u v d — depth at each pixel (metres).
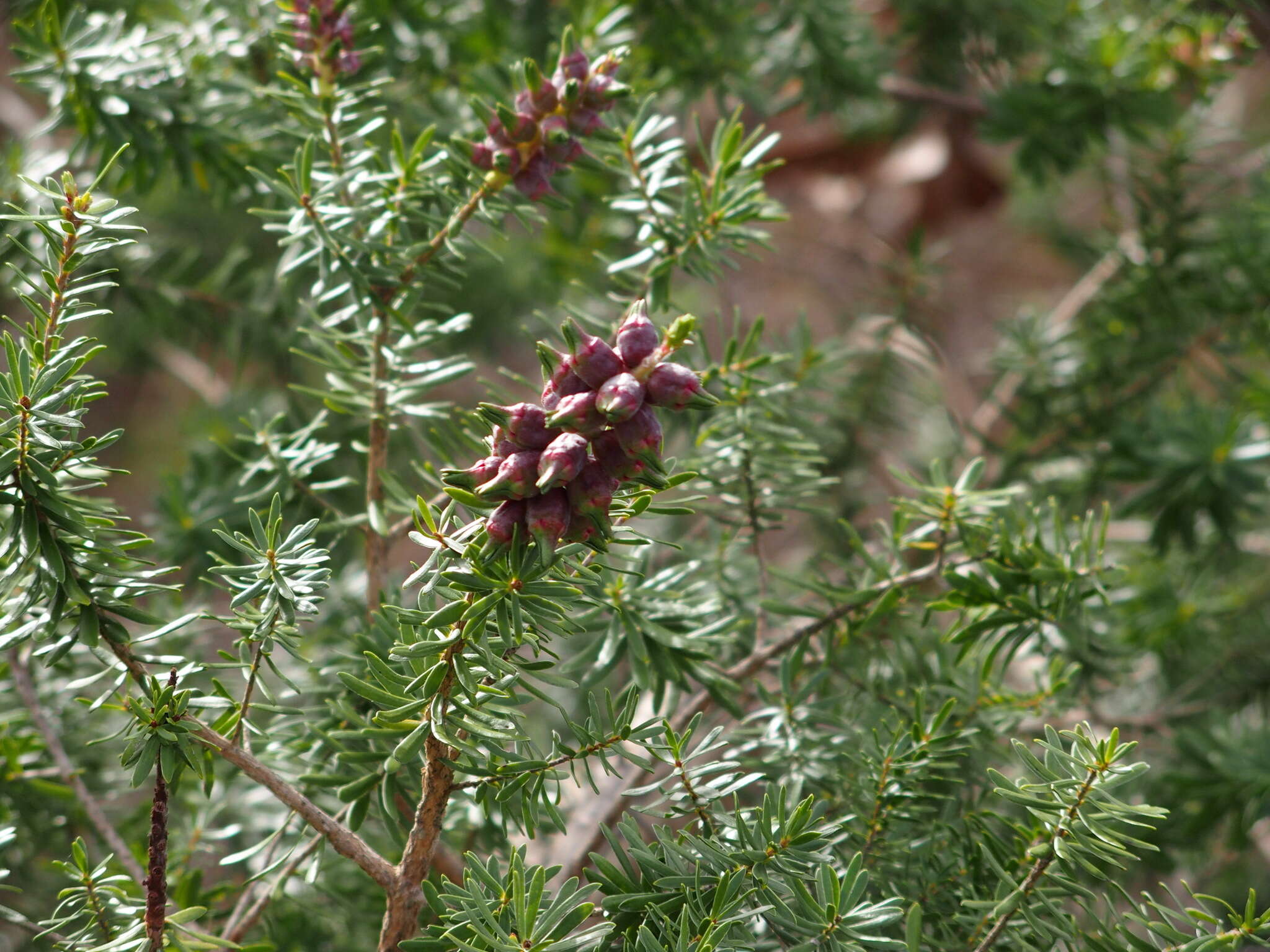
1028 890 0.68
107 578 0.69
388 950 0.68
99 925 0.69
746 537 0.80
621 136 0.73
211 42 0.90
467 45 1.12
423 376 0.77
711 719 0.85
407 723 0.68
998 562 0.74
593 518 0.64
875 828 0.72
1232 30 1.13
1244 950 0.72
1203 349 1.14
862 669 0.77
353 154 0.74
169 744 0.67
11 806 0.77
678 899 0.68
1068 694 0.83
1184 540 1.01
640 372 0.64
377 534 0.75
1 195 0.88
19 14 0.95
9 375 0.67
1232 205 1.15
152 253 1.15
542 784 0.68
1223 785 0.95
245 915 0.73
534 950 0.66
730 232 0.75
